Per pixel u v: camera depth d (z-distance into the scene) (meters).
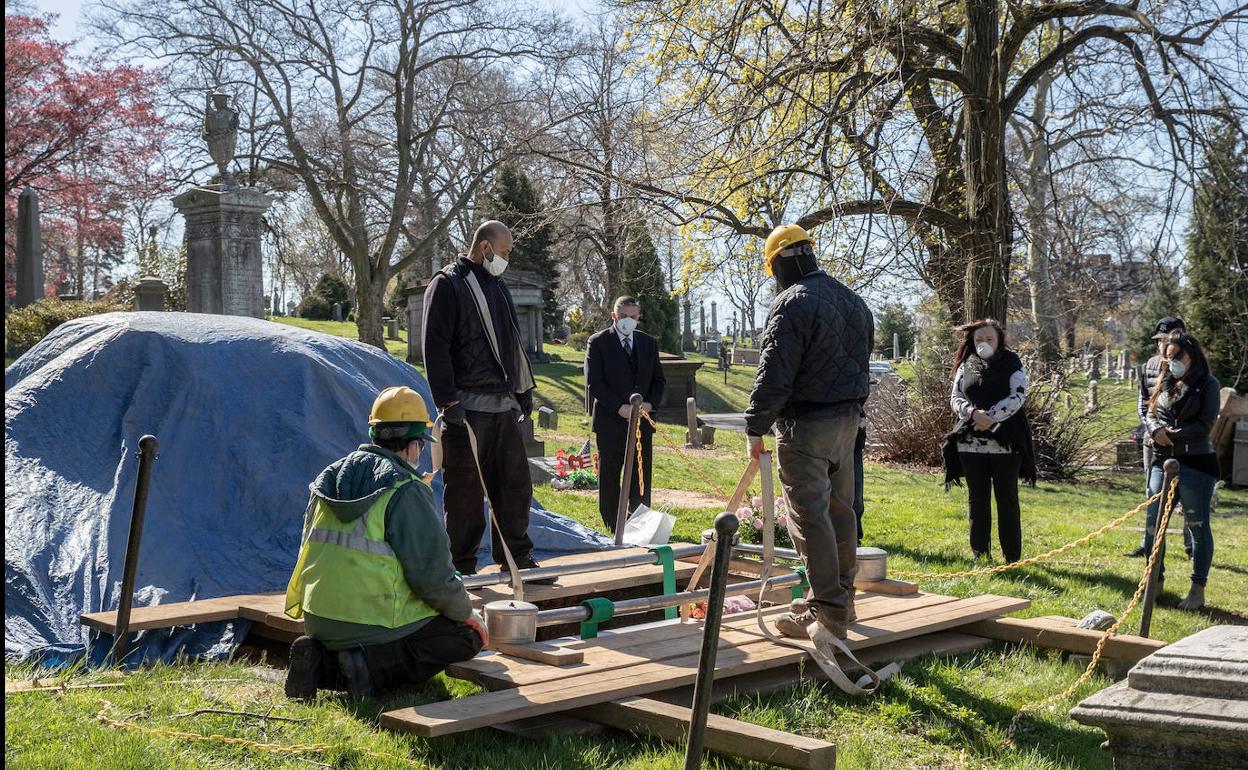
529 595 6.21
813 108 13.29
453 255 49.75
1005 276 14.92
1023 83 15.17
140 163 33.41
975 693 5.29
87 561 6.10
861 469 8.30
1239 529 12.93
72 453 6.70
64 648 5.48
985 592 7.95
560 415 27.59
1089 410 19.45
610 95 26.34
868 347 5.29
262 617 5.59
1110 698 3.34
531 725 4.55
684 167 14.74
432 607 4.88
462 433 6.17
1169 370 8.31
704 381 47.12
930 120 14.86
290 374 7.38
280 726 4.33
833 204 13.15
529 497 6.46
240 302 21.47
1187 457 8.19
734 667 4.98
